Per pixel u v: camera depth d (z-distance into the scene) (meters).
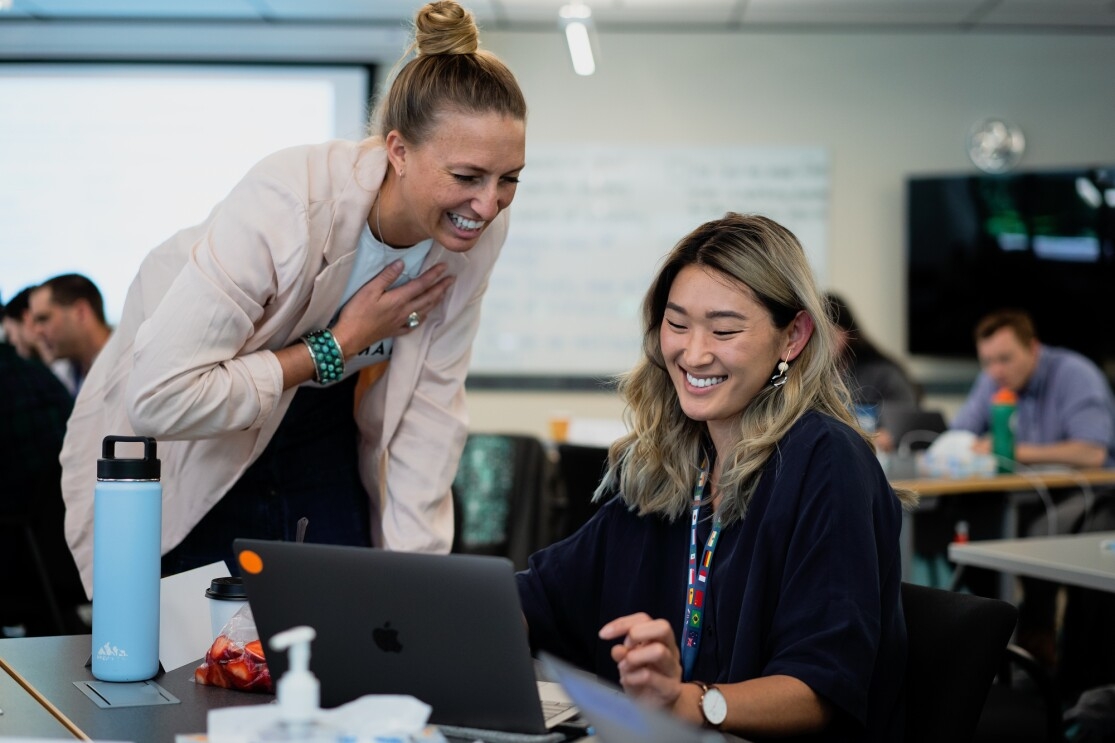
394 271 1.69
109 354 1.79
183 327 1.51
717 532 1.42
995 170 5.80
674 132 5.84
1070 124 5.83
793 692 1.17
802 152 5.83
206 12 5.56
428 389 1.79
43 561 3.19
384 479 1.83
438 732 0.99
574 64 4.63
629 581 1.48
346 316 1.67
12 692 1.18
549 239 5.84
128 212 5.78
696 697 1.12
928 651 1.42
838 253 5.87
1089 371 4.25
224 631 1.22
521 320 5.85
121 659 1.22
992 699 2.14
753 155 5.84
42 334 3.76
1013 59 5.83
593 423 4.95
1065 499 3.77
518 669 1.03
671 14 5.63
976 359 5.73
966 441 3.75
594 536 1.53
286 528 1.77
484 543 3.73
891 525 1.37
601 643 1.50
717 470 1.47
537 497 3.80
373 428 1.82
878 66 5.84
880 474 1.39
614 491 1.59
